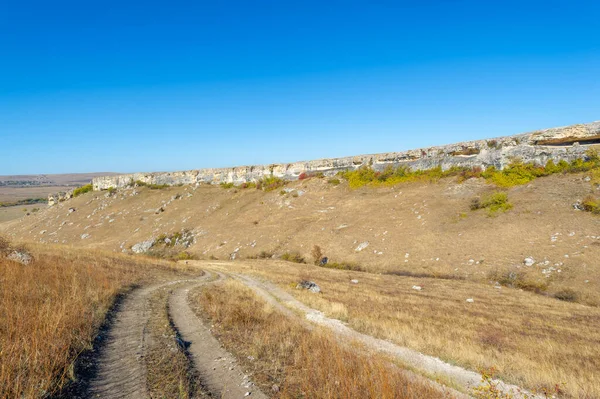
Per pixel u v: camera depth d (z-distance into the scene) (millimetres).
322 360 8609
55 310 9008
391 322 16875
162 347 8844
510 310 21906
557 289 27797
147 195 103062
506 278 31453
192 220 80562
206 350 9328
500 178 54062
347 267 43188
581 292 26469
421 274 36750
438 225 46719
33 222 105000
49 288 11617
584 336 16516
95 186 124188
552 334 16734
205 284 24953
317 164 88688
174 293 18969
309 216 65062
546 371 10734
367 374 7617
